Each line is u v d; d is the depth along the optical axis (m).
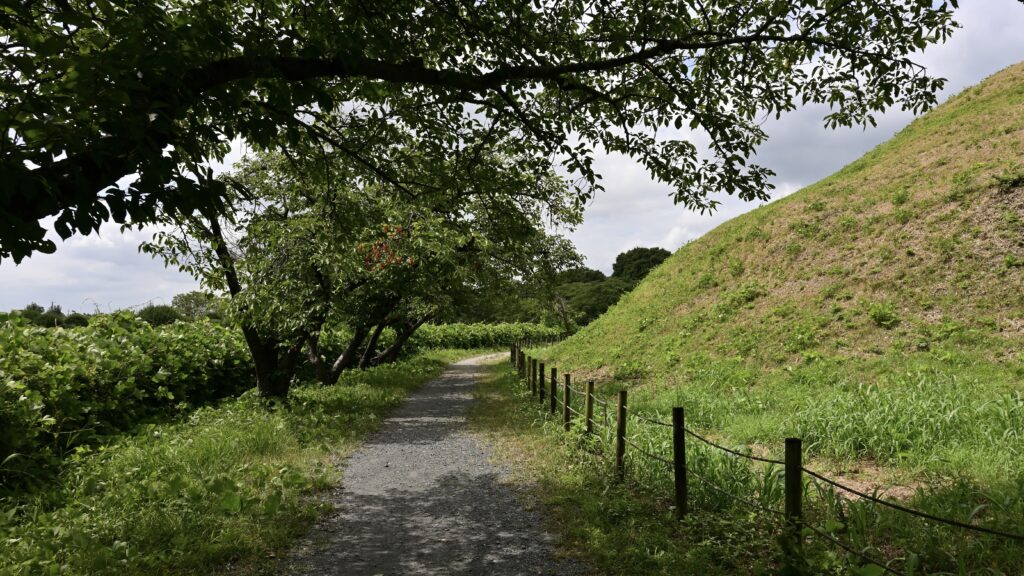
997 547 4.35
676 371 15.22
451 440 9.73
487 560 4.75
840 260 16.67
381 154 7.04
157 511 5.31
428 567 4.62
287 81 4.25
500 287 20.50
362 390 15.51
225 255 11.26
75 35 4.23
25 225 3.04
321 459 8.16
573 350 22.25
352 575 4.48
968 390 9.25
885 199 18.06
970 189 15.70
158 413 11.07
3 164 2.89
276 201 12.27
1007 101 20.33
